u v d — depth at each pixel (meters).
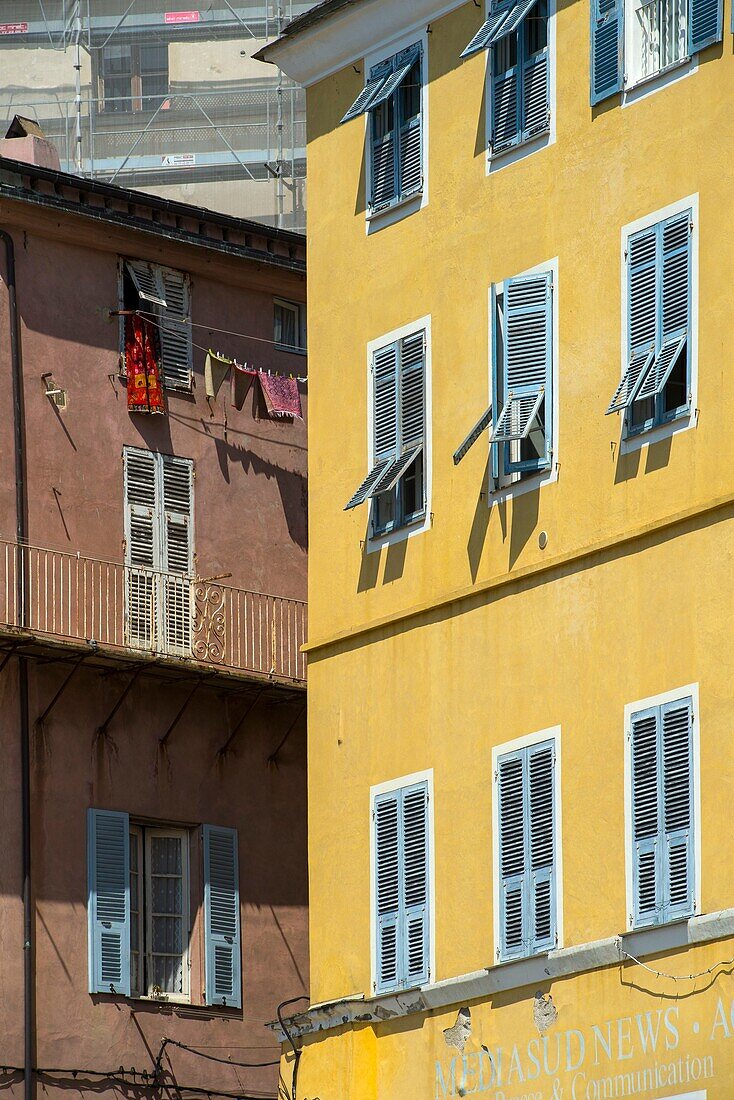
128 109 70.44
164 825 46.84
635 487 36.00
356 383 41.25
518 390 37.84
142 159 69.94
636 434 36.12
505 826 37.28
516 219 38.66
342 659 40.72
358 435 41.06
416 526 39.72
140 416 48.12
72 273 47.59
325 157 42.59
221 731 47.81
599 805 35.84
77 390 47.28
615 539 36.06
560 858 36.34
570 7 38.28
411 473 40.09
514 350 38.00
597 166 37.41
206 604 47.97
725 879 33.88
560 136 38.16
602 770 35.88
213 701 47.75
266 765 48.28
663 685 35.16
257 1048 46.84
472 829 37.81
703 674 34.59
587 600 36.56
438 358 39.72
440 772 38.56
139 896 46.41
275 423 50.38
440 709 38.75
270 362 50.41
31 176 46.56
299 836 48.41
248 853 47.59
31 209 46.69
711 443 34.94
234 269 49.81
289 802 48.41
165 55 70.88
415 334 40.22
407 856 38.91
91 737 46.03
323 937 40.12
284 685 47.44
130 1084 45.09
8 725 45.09
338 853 40.12
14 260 46.84
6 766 44.94
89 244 47.84
